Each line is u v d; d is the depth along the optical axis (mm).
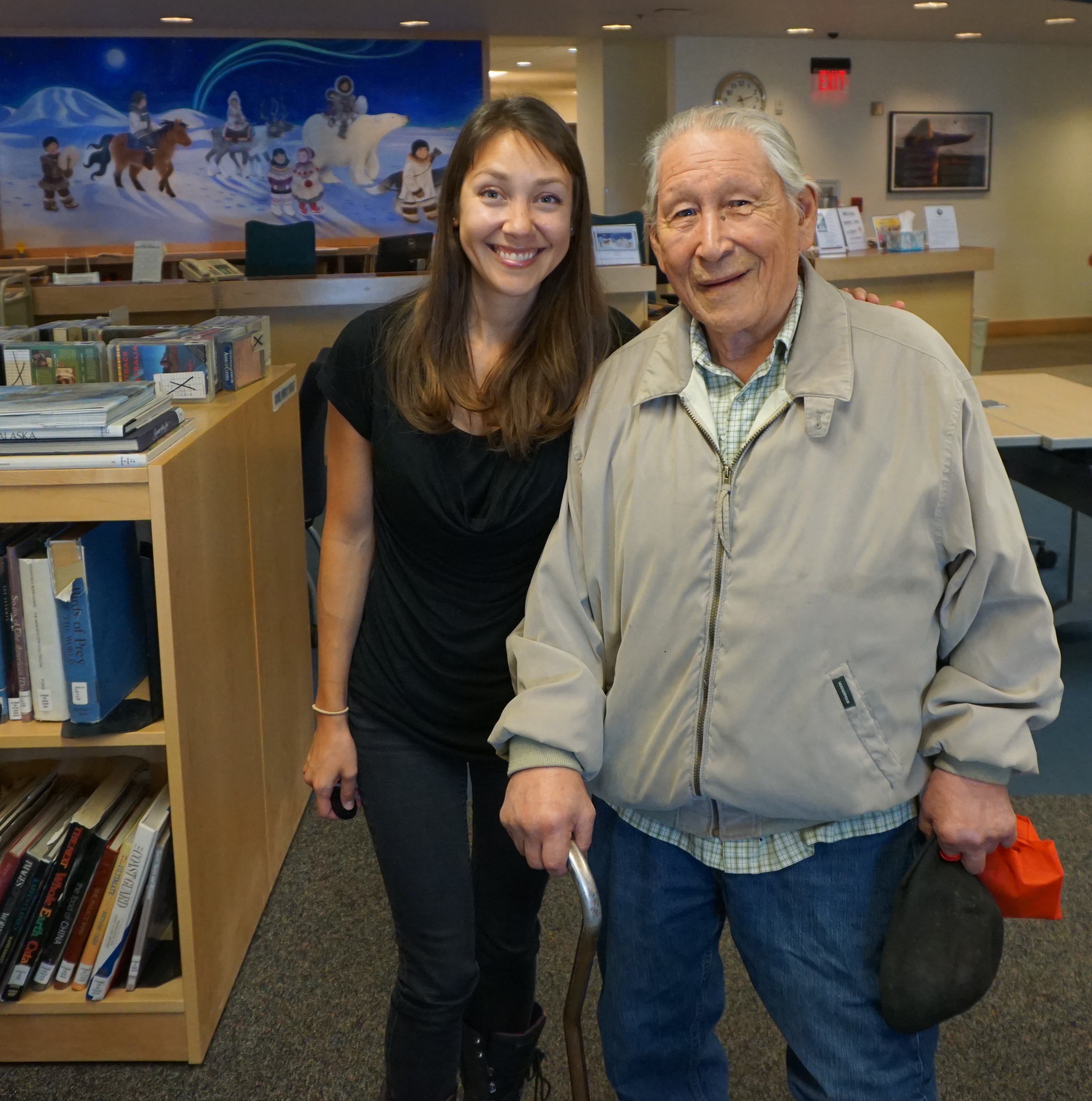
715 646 1260
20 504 1783
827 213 7863
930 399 1217
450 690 1536
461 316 1462
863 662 1229
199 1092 1928
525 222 1373
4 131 9758
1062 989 2172
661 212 1274
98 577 1880
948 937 1240
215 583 2094
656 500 1290
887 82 11734
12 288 4188
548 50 12594
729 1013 2123
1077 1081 1932
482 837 1652
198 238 10227
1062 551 4953
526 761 1302
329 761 1602
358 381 1506
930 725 1282
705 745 1274
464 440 1460
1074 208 12633
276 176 10227
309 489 3652
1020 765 1214
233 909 2203
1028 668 1234
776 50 11328
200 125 10008
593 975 2209
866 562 1216
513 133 1382
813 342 1236
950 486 1208
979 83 12000
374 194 10430
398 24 9828
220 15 9094
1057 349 11516
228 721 2174
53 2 8461
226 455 2193
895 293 7812
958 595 1253
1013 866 1276
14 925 1961
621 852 1435
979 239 12430
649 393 1300
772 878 1326
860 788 1241
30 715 1912
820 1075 1313
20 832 2037
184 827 1904
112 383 2062
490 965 1712
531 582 1498
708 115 1242
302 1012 2123
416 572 1536
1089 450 3674
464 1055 1766
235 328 2625
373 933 2367
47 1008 1975
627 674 1320
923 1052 1321
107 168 9953
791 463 1228
